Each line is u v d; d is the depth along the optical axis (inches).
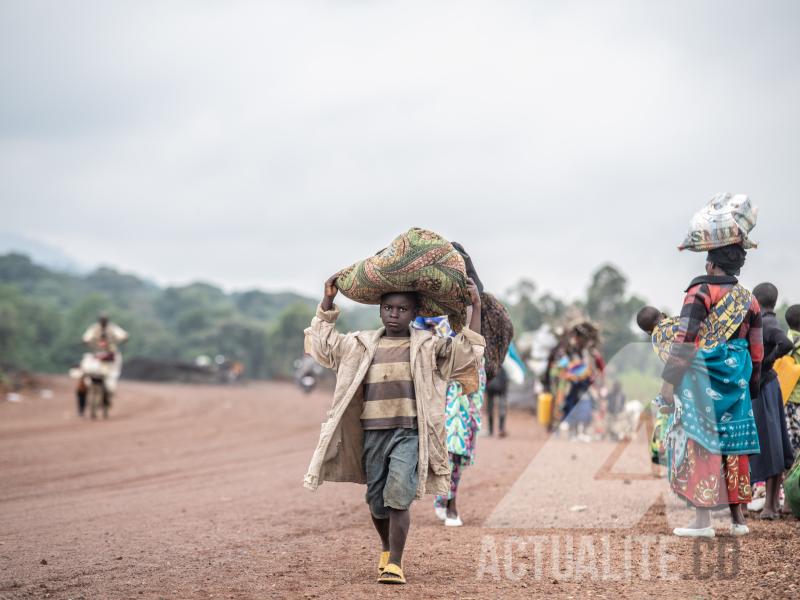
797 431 371.2
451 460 361.1
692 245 313.4
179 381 3420.3
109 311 7780.5
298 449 756.6
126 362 3533.5
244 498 457.1
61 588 253.4
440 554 298.2
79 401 1202.0
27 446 761.6
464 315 269.0
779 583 241.4
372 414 256.7
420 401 254.5
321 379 2642.7
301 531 355.6
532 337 1187.9
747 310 306.8
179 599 239.1
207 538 338.0
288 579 264.1
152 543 327.0
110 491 494.6
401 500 249.0
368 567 282.5
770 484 344.8
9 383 1897.1
